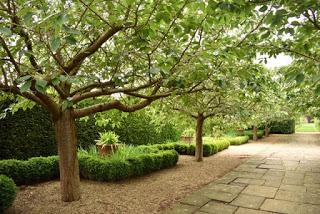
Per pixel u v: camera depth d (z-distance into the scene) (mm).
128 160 6184
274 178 6195
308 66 2814
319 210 4012
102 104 4355
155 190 5125
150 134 10875
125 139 9812
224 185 5527
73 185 4379
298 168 7469
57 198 4559
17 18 2641
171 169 7250
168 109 7207
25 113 6961
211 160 8789
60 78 2311
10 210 4020
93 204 4250
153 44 3688
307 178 6191
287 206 4195
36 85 1924
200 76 3537
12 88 3316
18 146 6785
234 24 3553
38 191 5043
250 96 5801
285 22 2598
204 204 4301
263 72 4707
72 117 4340
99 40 3482
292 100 6434
